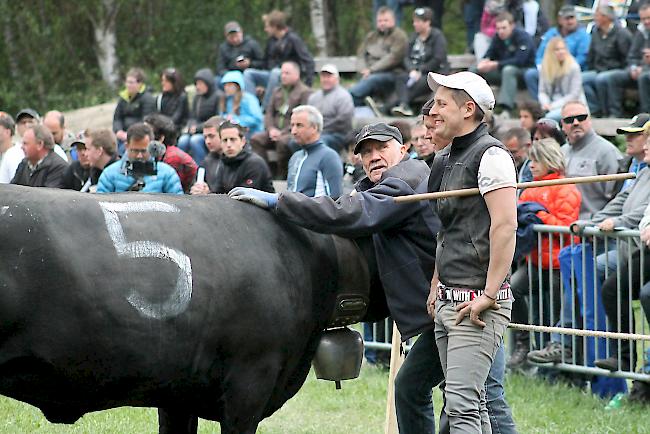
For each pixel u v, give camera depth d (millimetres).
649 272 11391
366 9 37781
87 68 38219
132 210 7215
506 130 14648
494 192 7457
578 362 12062
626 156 13531
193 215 7430
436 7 24203
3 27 37531
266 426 10953
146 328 7023
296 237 7867
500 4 21891
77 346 6844
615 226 11578
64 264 6785
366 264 8258
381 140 8375
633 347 11570
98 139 14219
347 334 8406
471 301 7621
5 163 16359
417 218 8133
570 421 11031
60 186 15070
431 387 8555
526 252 12031
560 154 12305
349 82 27297
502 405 8367
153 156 13172
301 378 8250
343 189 14773
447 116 7656
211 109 21000
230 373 7508
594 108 20172
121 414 11086
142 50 37812
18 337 6754
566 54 19297
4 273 6664
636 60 19625
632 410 11422
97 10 37062
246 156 14133
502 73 20781
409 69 21656
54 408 7199
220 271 7328
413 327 8148
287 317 7648
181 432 8289
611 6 20062
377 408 11695
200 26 37625
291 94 20250
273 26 23172
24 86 37312
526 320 12516
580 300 11969
